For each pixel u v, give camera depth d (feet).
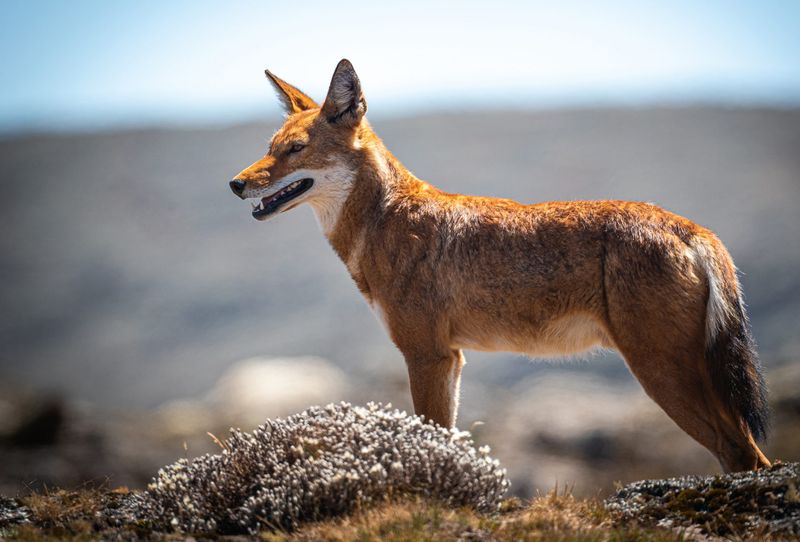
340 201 100.22
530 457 215.10
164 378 520.42
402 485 75.87
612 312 85.05
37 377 526.57
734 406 82.94
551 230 88.99
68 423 209.56
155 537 74.33
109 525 81.56
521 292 88.84
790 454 184.75
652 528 73.26
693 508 78.48
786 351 330.34
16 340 594.24
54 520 82.89
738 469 81.87
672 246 84.43
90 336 591.37
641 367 84.07
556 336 89.04
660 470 206.39
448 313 91.86
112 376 529.86
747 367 84.17
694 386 83.10
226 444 85.61
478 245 90.94
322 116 101.24
